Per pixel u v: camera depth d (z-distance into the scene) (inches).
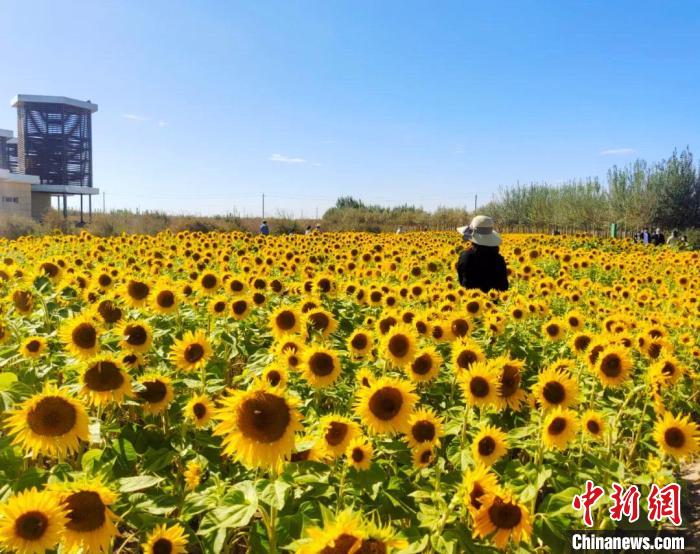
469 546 106.4
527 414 199.8
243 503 104.0
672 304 386.6
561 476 139.7
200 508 110.3
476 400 145.3
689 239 1482.5
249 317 262.2
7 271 300.8
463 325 226.1
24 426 106.2
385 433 133.2
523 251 729.0
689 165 2162.9
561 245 1030.4
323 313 222.8
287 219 1779.0
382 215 2480.3
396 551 78.5
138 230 1316.4
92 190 2701.8
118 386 131.3
